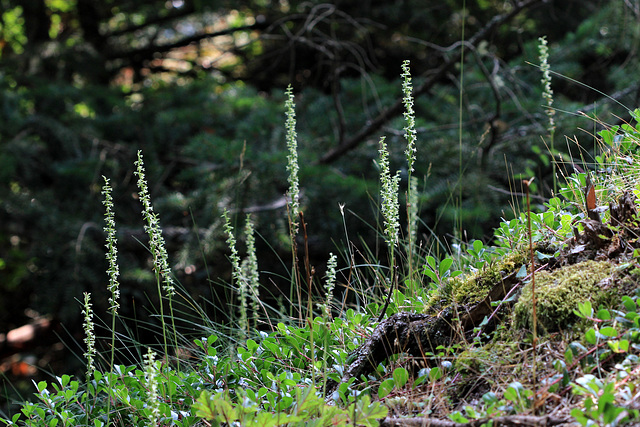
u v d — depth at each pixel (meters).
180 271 7.40
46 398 2.93
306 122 8.89
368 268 4.04
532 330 2.37
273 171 6.88
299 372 2.94
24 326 11.12
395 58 11.46
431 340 2.67
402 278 3.85
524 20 10.13
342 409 2.40
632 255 2.48
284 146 7.93
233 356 3.14
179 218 7.89
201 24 12.72
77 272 7.29
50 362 9.46
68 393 2.94
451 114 8.13
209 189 7.01
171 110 9.07
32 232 8.16
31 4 10.59
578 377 2.15
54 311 7.34
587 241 2.68
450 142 6.91
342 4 10.67
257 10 11.44
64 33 11.53
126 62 12.21
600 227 2.64
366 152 7.95
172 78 11.41
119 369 3.02
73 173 7.96
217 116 9.12
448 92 8.63
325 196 6.93
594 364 2.16
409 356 2.67
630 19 7.23
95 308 7.63
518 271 2.60
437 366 2.54
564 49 7.94
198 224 6.95
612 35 7.42
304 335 3.09
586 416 1.88
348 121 8.64
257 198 6.91
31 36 10.80
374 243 6.77
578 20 10.28
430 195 6.35
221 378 2.94
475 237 5.78
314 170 6.90
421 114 8.37
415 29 10.39
